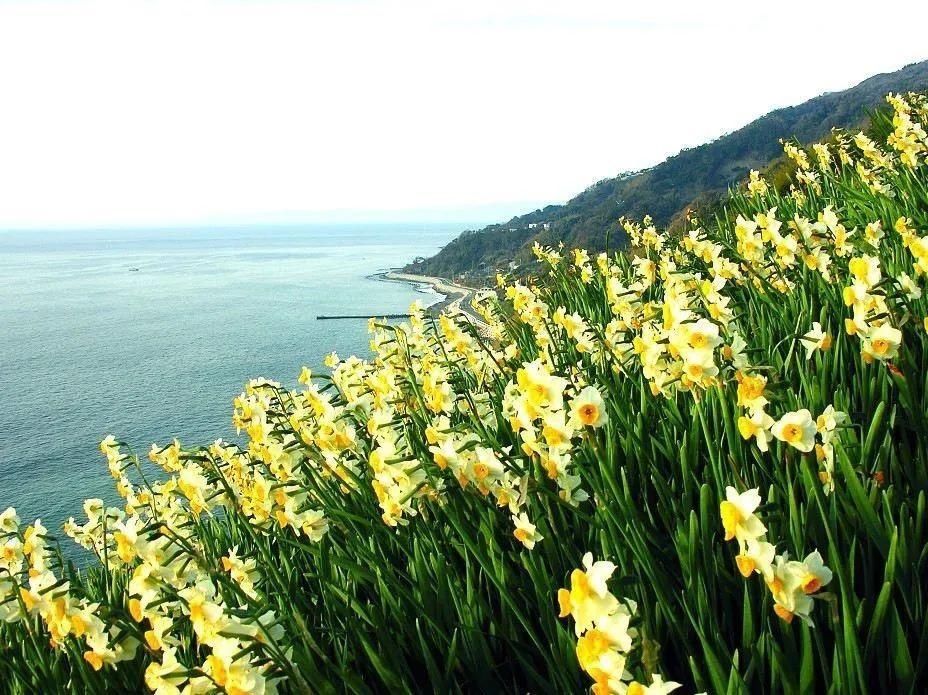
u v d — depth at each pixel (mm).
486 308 5648
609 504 2385
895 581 1964
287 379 75562
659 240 5996
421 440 3219
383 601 2508
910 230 4238
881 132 8758
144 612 2432
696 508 2574
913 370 2719
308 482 3121
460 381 4023
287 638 2209
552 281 7141
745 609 1908
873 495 2115
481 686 2254
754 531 1703
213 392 76562
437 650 2408
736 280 4551
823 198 6824
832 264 3904
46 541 3348
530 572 2275
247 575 2676
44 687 2783
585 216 91688
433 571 2600
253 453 3369
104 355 102750
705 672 1970
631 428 2842
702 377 2473
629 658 1660
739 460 2533
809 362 3018
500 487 2436
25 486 50562
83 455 58000
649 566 2045
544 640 2359
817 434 2211
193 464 3752
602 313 5297
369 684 2373
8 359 103500
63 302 177250
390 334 4488
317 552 2771
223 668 1959
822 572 1650
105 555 3264
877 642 1801
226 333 115250
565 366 3857
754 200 7531
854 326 2664
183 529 3611
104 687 2621
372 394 3715
